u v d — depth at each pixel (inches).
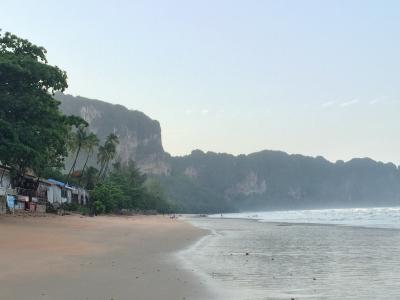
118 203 3823.8
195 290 403.5
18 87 1518.2
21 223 1366.9
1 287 399.5
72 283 426.6
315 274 516.1
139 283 435.2
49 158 1796.3
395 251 813.9
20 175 1968.5
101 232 1267.2
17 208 1961.1
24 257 616.1
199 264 607.5
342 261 655.1
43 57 1686.8
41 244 815.7
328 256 729.0
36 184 2283.5
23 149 1359.5
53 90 1625.2
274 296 381.1
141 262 613.9
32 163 1507.1
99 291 390.6
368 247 901.8
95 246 833.5
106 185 3661.4
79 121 1765.5
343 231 1531.7
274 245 965.8
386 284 446.0
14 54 1583.4
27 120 1505.9
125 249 804.6
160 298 365.7
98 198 3336.6
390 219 3056.1
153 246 896.3
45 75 1519.4
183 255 734.5
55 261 587.8
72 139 3383.4
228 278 481.7
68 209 2851.9
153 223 2235.5
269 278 483.5
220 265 599.5
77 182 3705.7
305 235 1330.0
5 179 1926.7
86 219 2128.4
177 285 427.8
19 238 900.6
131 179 5137.8
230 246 936.3
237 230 1695.4
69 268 527.5
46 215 1964.8
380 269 561.0
